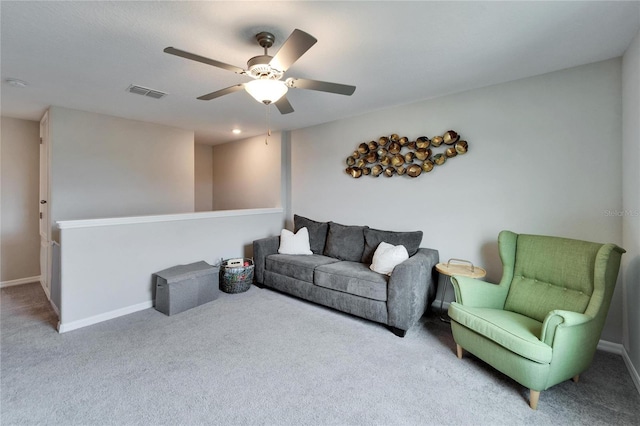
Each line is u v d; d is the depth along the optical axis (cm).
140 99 322
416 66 244
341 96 318
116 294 298
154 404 174
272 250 392
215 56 224
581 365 185
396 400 179
